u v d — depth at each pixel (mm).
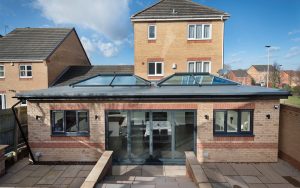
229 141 9023
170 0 19984
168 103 9047
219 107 8961
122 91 9266
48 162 9289
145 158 9227
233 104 8930
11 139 9594
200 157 9086
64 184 7375
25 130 10812
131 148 9250
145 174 8227
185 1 19953
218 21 18484
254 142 9000
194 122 9062
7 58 21016
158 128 9188
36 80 21156
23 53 21594
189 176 7660
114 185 6777
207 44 18656
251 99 8891
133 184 6980
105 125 9180
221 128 9141
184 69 18875
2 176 8000
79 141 9250
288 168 8469
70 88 10695
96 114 9180
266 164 8875
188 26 18703
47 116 9227
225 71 18359
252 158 9039
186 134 9164
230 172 8125
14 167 8852
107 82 11617
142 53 18953
